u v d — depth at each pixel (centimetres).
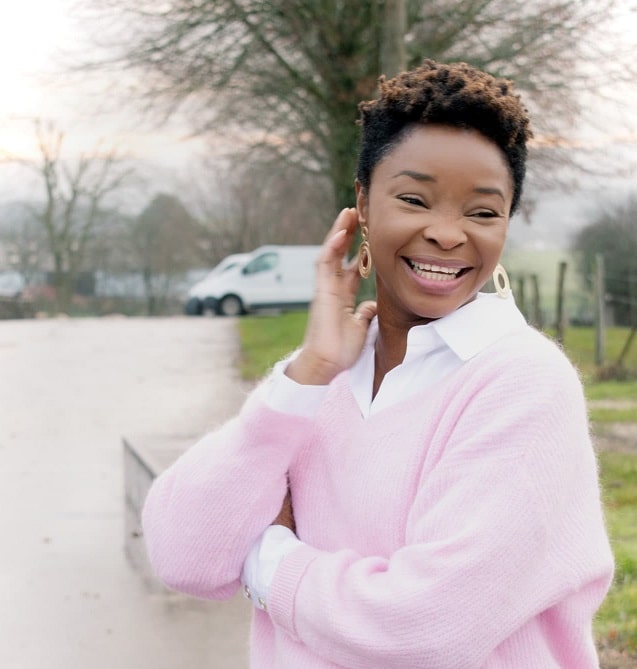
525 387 136
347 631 134
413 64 965
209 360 1492
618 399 1044
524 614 130
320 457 153
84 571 541
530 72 948
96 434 948
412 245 147
